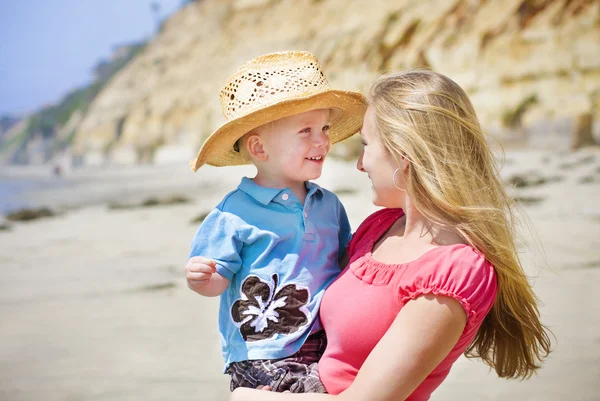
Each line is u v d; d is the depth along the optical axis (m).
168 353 4.68
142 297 6.44
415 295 1.77
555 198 11.23
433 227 1.90
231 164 2.58
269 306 2.18
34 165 105.12
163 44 71.44
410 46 30.69
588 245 7.02
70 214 16.59
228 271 2.24
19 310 6.24
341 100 2.28
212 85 54.12
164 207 16.27
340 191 14.49
